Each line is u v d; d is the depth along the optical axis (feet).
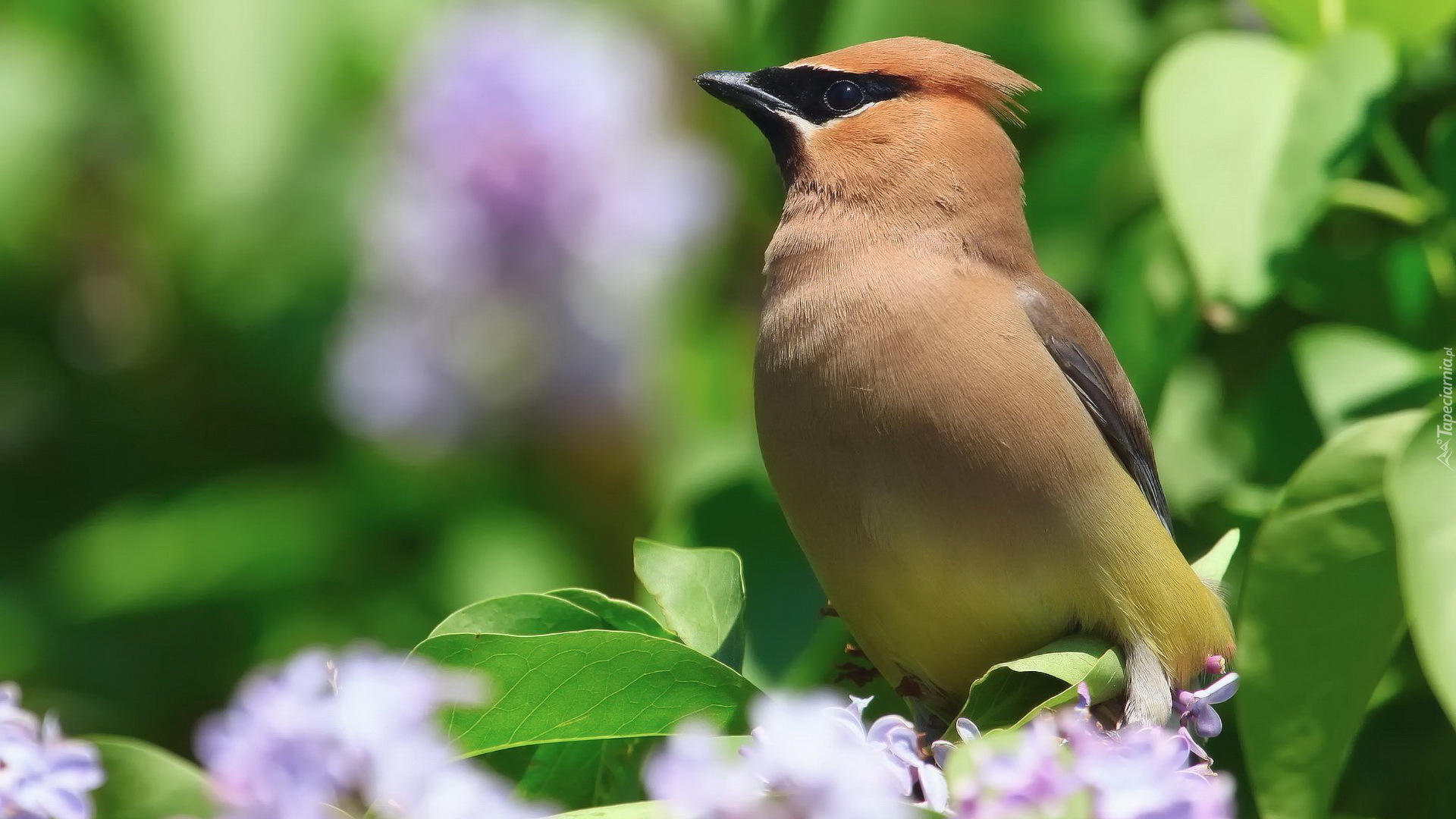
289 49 35.88
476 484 40.06
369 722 17.49
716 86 30.01
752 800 16.65
